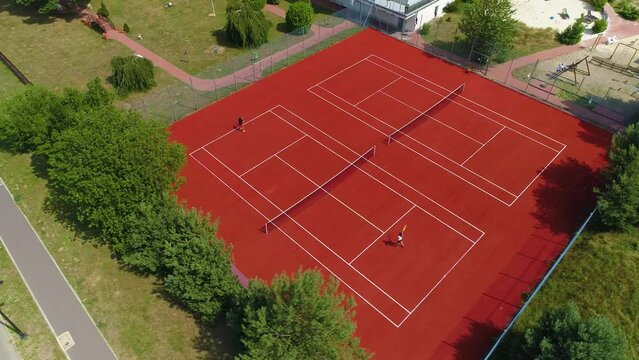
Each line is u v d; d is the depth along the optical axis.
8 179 35.75
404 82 44.59
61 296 27.83
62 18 54.47
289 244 30.69
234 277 25.97
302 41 50.22
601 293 27.14
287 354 19.84
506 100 42.19
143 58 43.47
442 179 34.97
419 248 30.33
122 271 29.11
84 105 36.00
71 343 25.58
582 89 43.09
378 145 37.84
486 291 27.98
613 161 31.30
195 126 39.78
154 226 26.61
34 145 37.78
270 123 40.06
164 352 25.20
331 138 38.59
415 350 25.39
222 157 36.94
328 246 30.55
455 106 41.62
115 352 25.22
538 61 46.78
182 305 27.28
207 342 25.55
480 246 30.44
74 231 31.64
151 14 55.12
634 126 32.91
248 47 49.34
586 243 30.11
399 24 51.75
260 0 53.25
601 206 29.66
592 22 52.69
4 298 27.72
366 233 31.27
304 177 35.28
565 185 34.41
